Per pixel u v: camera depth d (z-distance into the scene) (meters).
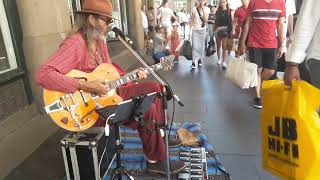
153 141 2.23
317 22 1.47
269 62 3.66
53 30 3.37
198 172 2.31
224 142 2.87
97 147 2.04
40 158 2.62
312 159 1.34
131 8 8.34
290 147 1.43
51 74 1.93
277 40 3.65
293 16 4.18
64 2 3.61
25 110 3.07
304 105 1.36
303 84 1.36
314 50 1.52
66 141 2.01
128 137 3.01
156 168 2.32
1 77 2.82
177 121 3.39
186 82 5.20
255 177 2.29
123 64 6.50
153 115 2.17
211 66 6.52
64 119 2.05
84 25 2.11
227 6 6.10
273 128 1.54
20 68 3.10
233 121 3.38
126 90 2.35
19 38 3.09
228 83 5.01
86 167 2.04
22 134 2.80
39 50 3.16
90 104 2.08
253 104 3.88
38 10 3.13
